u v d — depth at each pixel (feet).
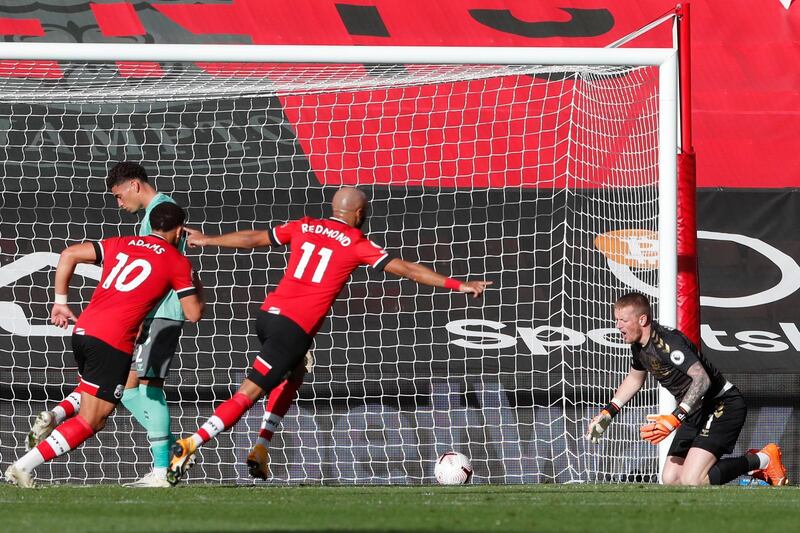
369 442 98.63
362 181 106.01
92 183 103.71
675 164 82.48
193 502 53.26
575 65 84.28
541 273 102.37
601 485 73.56
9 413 96.48
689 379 70.08
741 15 127.24
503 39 123.95
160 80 101.19
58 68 100.68
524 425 98.99
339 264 61.16
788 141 115.03
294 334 60.39
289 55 82.79
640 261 100.68
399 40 123.44
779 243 103.81
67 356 98.17
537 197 104.22
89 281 99.45
